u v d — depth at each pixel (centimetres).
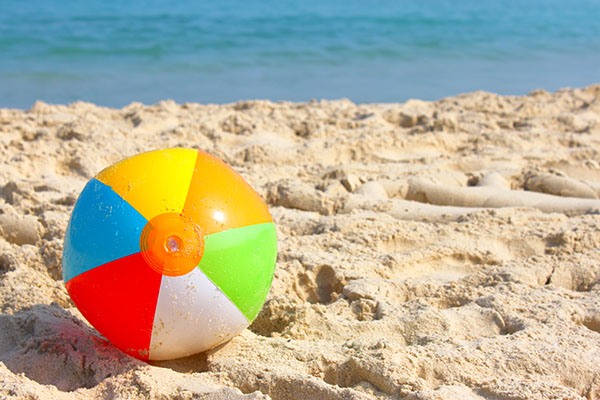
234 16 798
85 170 227
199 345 138
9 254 171
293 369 139
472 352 141
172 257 133
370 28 711
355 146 259
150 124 292
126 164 140
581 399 132
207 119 297
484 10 1001
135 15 787
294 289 166
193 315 135
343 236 183
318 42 606
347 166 236
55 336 144
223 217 137
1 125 278
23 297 155
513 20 846
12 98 386
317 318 153
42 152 232
